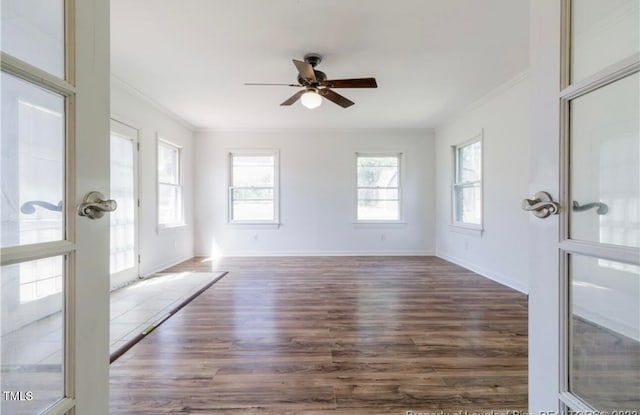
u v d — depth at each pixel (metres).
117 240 3.57
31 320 0.66
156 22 2.36
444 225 5.44
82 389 0.70
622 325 0.65
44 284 0.67
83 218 0.71
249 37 2.57
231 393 1.58
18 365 0.65
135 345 2.12
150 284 3.72
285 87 3.66
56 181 0.68
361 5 2.16
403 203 5.79
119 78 3.41
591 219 0.69
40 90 0.65
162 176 4.70
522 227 3.40
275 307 2.91
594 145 0.69
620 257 0.60
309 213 5.79
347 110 4.59
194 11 2.22
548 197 0.76
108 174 0.79
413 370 1.80
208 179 5.72
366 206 5.84
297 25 2.40
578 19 0.71
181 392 1.59
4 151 0.63
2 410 0.64
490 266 4.04
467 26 2.41
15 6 0.62
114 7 2.17
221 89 3.72
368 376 1.74
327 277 4.11
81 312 0.70
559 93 0.74
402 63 3.03
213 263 5.07
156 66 3.10
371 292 3.41
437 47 2.73
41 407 0.65
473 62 3.02
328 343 2.15
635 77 0.61
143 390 1.61
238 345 2.12
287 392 1.59
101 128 0.77
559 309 0.74
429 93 3.86
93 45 0.74
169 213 4.93
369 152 5.78
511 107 3.55
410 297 3.22
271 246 5.78
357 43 2.66
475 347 2.09
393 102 4.22
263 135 5.73
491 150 3.95
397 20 2.33
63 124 0.68
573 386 0.72
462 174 4.92
